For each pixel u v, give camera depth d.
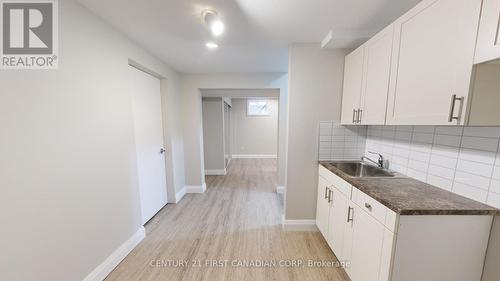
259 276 1.65
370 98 1.62
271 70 3.16
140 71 2.36
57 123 1.22
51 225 1.19
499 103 0.91
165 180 3.03
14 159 1.01
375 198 1.19
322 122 2.17
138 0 1.34
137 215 2.08
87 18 1.43
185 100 3.38
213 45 2.12
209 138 4.81
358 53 1.79
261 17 1.57
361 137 2.21
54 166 1.20
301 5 1.41
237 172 5.09
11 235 1.00
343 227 1.63
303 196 2.29
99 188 1.56
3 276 0.98
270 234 2.26
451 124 0.96
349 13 1.51
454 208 1.02
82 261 1.41
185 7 1.43
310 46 2.07
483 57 0.83
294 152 2.22
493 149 1.04
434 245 1.05
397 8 1.45
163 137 2.95
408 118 1.23
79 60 1.37
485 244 1.06
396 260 1.06
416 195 1.20
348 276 1.58
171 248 2.01
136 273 1.68
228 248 2.01
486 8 0.81
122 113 1.83
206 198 3.35
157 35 1.88
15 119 1.01
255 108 6.67
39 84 1.12
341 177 1.64
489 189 1.06
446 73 0.98
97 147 1.53
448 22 0.96
